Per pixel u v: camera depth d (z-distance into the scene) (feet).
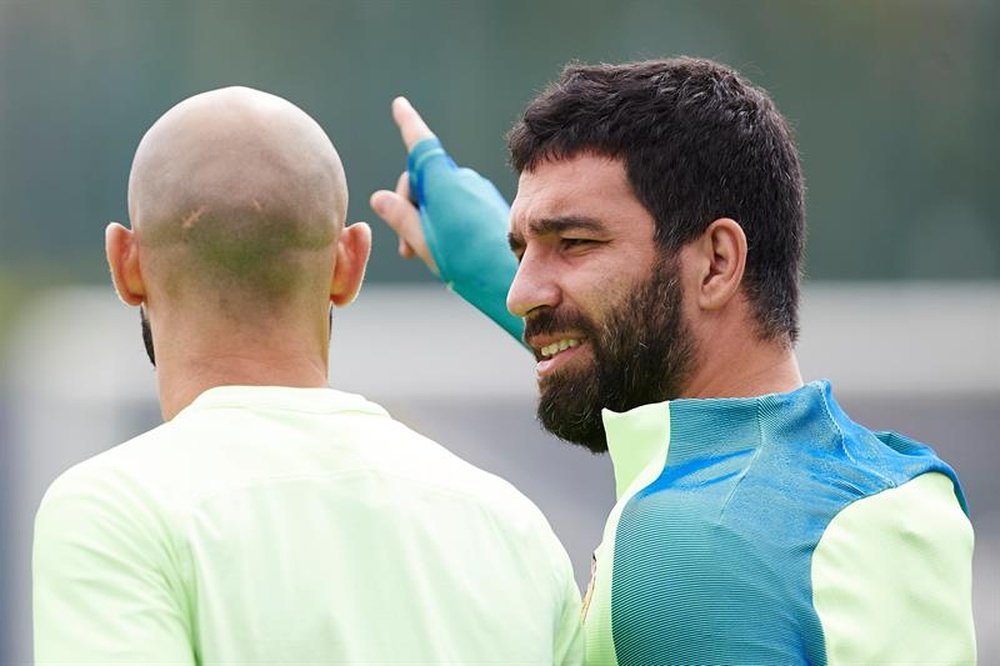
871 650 19.45
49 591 17.92
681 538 19.90
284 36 134.41
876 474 20.84
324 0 134.00
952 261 133.80
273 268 19.81
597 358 22.13
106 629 17.53
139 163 20.08
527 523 20.30
